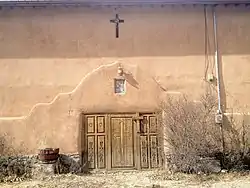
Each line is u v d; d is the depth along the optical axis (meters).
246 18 11.19
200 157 10.11
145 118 10.78
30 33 10.94
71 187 8.66
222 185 8.71
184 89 10.89
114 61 10.89
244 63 11.09
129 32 11.02
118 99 10.71
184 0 10.86
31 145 10.48
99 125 10.75
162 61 10.95
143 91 10.78
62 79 10.80
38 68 10.84
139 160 10.65
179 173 9.99
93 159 10.64
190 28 11.12
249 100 10.97
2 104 10.69
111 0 10.79
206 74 10.99
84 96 10.70
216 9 11.16
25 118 10.58
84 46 10.93
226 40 11.12
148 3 10.89
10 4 10.74
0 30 10.91
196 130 10.27
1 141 10.45
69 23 11.00
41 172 9.88
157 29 11.07
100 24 11.02
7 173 9.97
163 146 10.56
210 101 10.73
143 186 8.70
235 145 10.55
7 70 10.80
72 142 10.53
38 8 10.99
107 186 8.73
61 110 10.64
